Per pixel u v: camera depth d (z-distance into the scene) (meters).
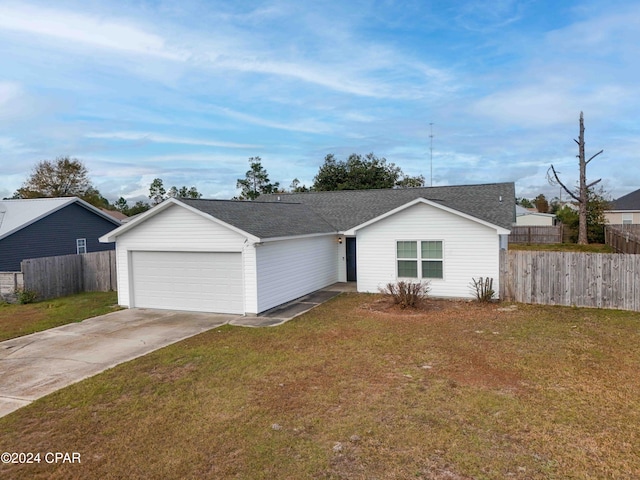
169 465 4.64
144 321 12.07
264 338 9.77
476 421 5.48
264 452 4.86
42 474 4.54
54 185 44.38
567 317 11.41
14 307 14.94
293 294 14.68
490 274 13.89
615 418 5.50
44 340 10.20
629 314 11.70
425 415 5.69
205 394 6.57
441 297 14.55
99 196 52.53
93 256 18.22
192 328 11.06
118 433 5.41
